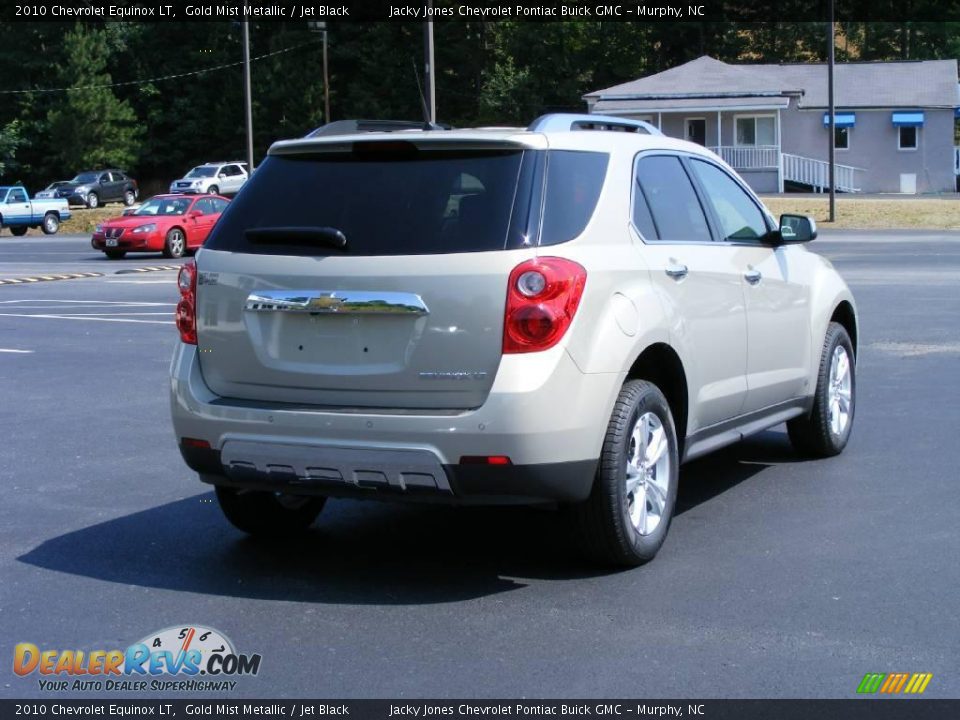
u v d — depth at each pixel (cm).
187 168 7781
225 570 582
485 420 502
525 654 465
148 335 1528
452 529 654
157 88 7775
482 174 532
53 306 1900
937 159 5750
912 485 728
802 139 5866
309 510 643
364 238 532
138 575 575
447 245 520
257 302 546
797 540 615
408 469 512
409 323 518
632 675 442
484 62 7462
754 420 705
